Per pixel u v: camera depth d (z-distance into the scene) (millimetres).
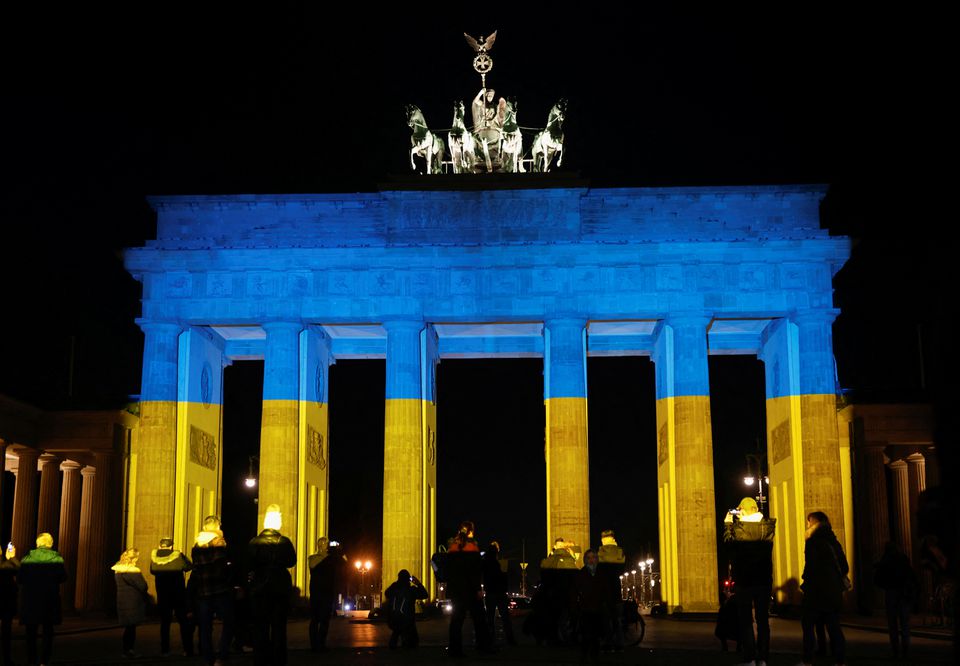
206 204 98062
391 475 94125
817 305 94750
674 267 95875
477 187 96625
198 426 99875
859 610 98938
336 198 97438
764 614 31562
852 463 101688
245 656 42688
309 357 98562
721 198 96938
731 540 32031
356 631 67750
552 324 95375
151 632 68188
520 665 35500
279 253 96062
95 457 105438
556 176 96875
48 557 37875
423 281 96562
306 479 96562
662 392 99625
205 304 96625
